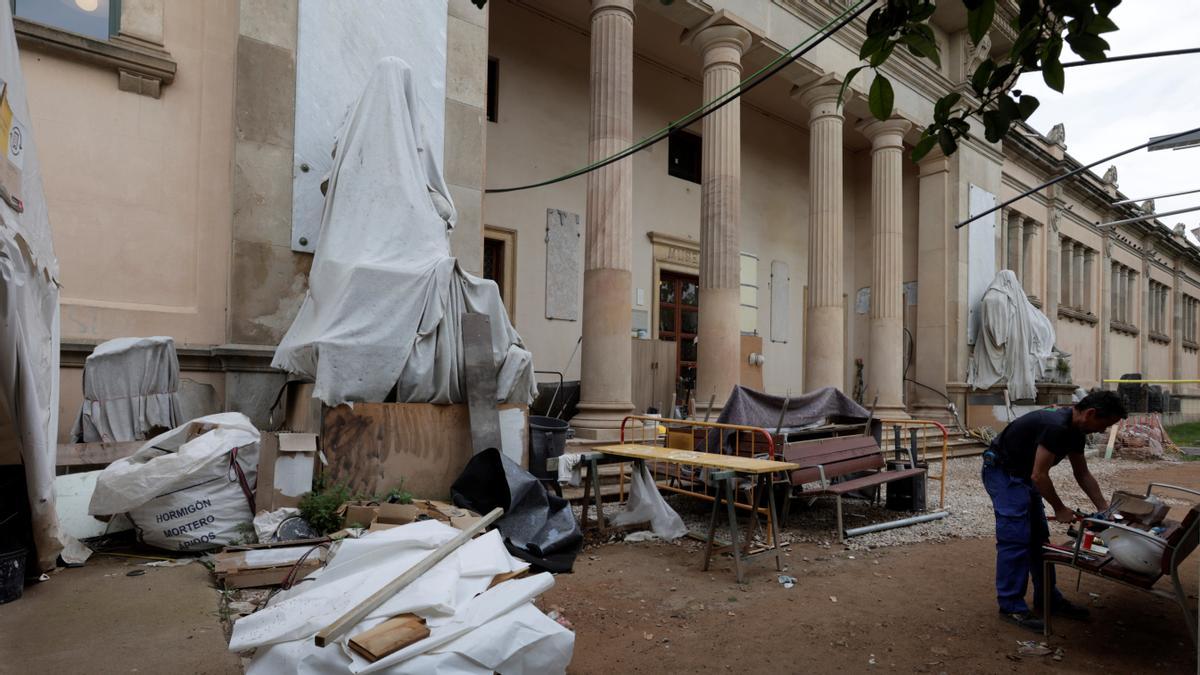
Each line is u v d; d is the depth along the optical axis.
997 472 4.41
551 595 4.46
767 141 16.53
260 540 4.55
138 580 4.11
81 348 5.95
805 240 17.48
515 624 2.43
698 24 10.84
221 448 4.82
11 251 3.70
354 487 5.30
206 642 3.17
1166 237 32.78
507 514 4.92
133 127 6.46
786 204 17.00
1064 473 12.06
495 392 5.92
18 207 3.87
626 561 5.38
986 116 2.82
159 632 3.28
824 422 7.95
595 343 9.15
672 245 14.14
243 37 6.78
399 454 5.55
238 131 6.71
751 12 11.27
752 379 13.77
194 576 4.20
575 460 6.52
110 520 4.92
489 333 6.08
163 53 6.57
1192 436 22.09
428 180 6.67
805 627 4.04
